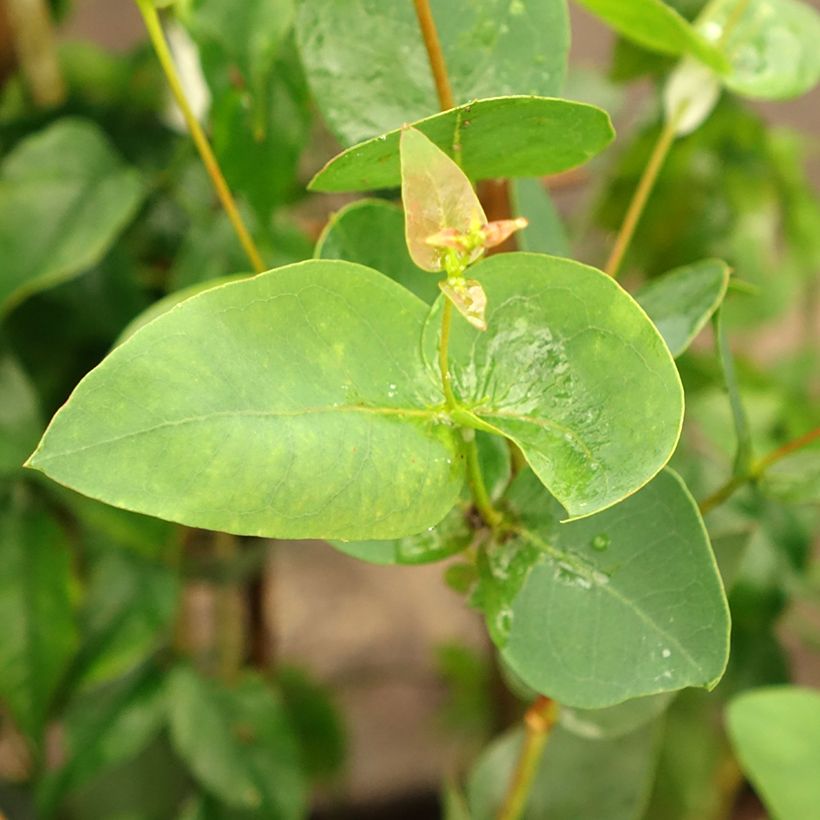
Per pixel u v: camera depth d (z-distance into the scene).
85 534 0.53
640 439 0.28
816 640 0.63
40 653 0.47
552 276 0.29
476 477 0.30
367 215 0.31
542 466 0.29
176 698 0.54
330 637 0.92
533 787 0.41
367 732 0.88
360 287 0.29
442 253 0.28
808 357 0.72
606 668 0.30
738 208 0.65
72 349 0.52
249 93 0.37
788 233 0.69
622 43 0.51
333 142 0.53
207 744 0.54
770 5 0.37
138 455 0.27
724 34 0.36
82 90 0.57
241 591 0.60
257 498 0.28
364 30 0.33
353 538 0.29
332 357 0.29
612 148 0.61
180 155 0.50
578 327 0.29
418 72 0.33
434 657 0.85
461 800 0.43
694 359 0.47
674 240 0.62
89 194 0.44
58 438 0.27
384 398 0.29
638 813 0.40
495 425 0.29
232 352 0.28
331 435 0.29
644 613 0.30
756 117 0.56
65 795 0.51
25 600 0.47
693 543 0.30
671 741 0.62
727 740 0.63
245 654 0.64
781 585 0.53
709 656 0.29
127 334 0.36
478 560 0.31
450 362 0.29
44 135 0.44
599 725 0.36
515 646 0.31
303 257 0.45
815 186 0.94
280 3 0.37
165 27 0.48
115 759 0.52
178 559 0.51
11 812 0.57
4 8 0.50
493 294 0.29
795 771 0.38
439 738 0.87
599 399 0.29
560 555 0.31
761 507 0.49
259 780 0.54
